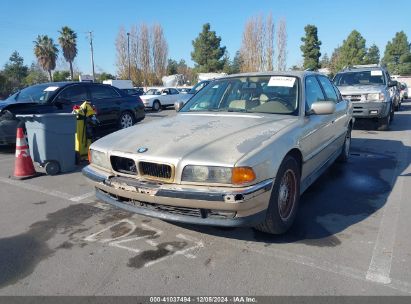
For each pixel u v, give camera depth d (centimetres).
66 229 386
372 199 461
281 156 329
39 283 285
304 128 393
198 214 310
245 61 5409
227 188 294
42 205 462
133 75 5394
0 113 734
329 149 512
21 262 318
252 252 327
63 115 611
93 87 935
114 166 349
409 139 899
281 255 320
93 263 313
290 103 424
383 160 675
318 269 296
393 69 6519
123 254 328
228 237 356
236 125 373
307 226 380
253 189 295
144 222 398
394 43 6512
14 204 468
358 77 1147
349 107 636
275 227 340
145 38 5381
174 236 361
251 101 442
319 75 537
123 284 281
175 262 312
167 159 310
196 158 304
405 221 389
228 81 488
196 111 462
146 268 303
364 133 1009
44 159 605
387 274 288
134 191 321
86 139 696
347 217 404
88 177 368
